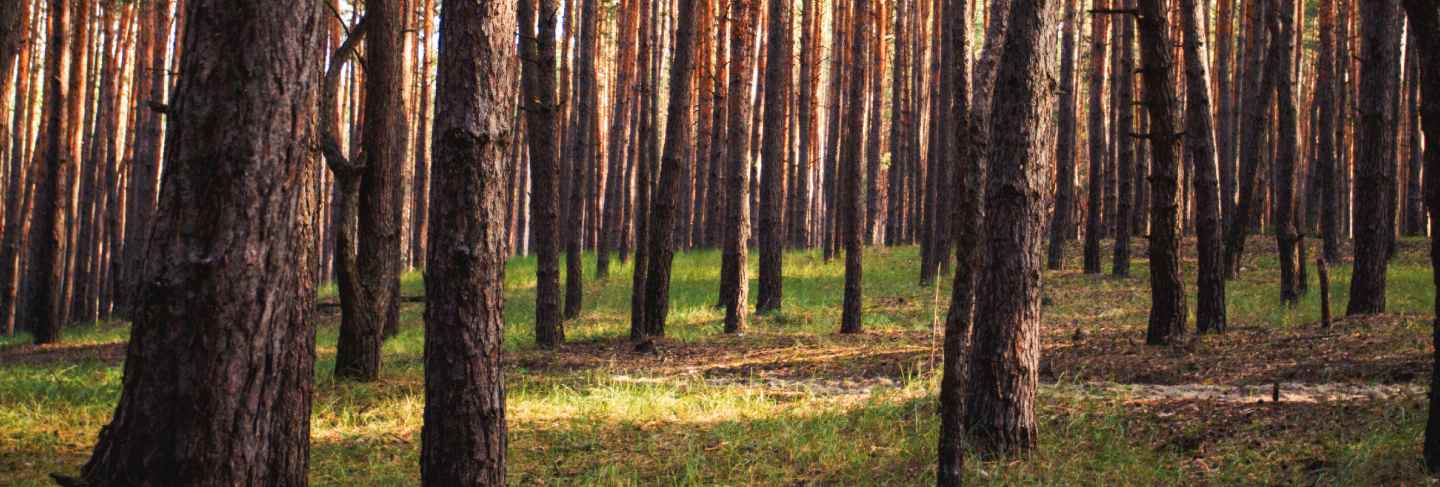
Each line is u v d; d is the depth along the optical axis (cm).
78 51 2250
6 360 1533
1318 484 630
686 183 3453
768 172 1808
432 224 563
